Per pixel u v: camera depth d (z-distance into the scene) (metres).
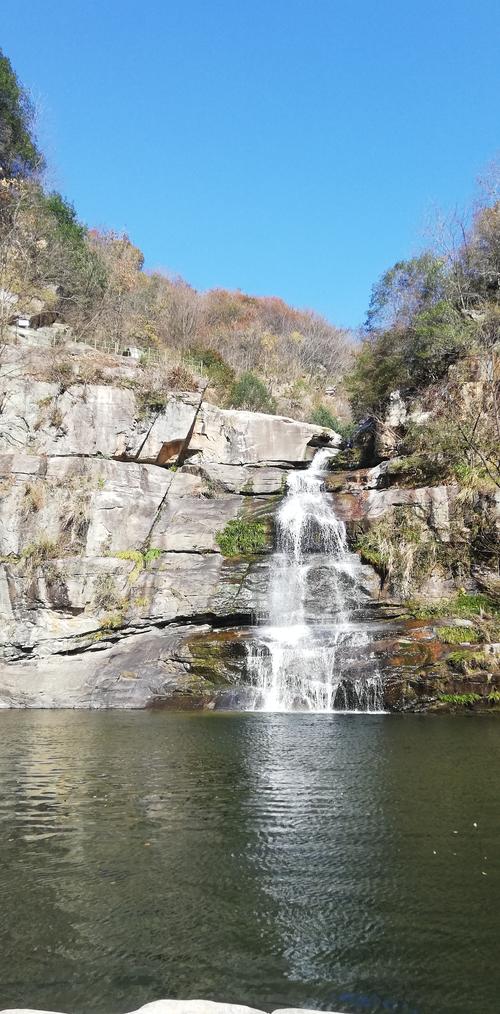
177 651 17.98
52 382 22.45
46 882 5.36
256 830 6.59
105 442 22.75
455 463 21.25
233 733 12.26
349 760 9.72
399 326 28.64
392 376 28.47
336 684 15.73
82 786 8.32
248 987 3.81
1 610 18.36
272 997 3.70
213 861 5.80
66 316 33.84
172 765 9.52
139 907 4.90
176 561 21.48
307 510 23.36
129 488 21.86
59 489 20.58
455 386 23.42
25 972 3.97
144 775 8.92
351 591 19.80
